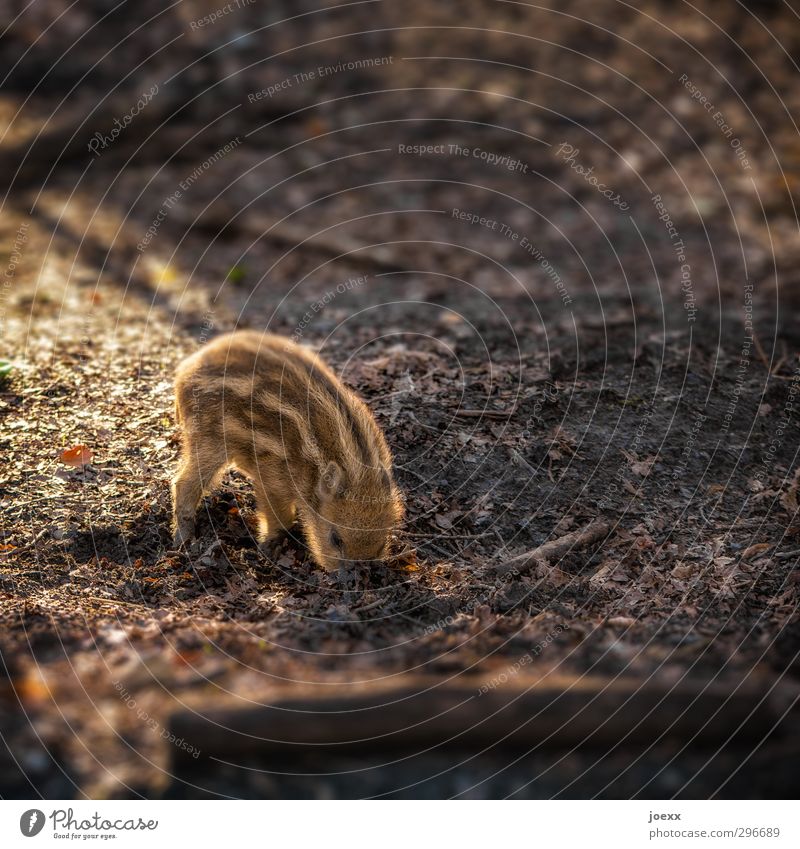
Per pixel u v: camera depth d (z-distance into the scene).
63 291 8.86
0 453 5.99
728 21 14.82
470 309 8.68
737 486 6.13
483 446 6.28
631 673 4.26
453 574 5.30
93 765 3.72
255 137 12.77
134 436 6.26
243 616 4.86
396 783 3.68
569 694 3.80
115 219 10.92
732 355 7.57
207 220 11.00
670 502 5.97
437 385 6.88
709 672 4.27
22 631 4.50
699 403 6.86
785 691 3.87
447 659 4.39
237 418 5.43
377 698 3.76
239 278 9.53
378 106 13.38
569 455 6.27
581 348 7.49
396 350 7.45
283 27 14.73
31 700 4.00
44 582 5.05
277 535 5.74
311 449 5.38
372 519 5.26
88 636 4.49
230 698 3.88
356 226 11.09
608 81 13.71
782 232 10.97
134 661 4.26
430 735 3.74
